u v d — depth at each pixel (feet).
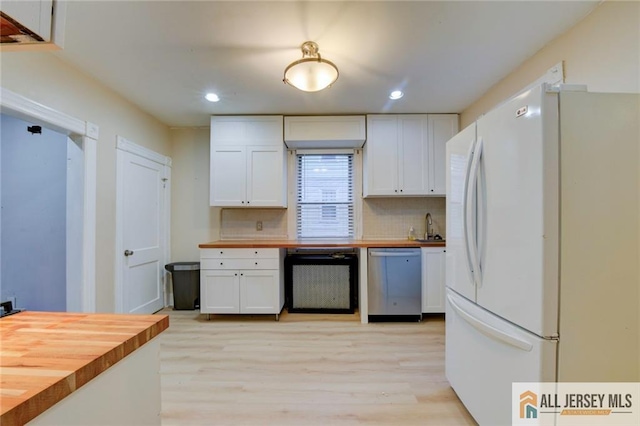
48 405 1.86
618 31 5.42
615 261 3.80
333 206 13.05
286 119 11.77
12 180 9.11
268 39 6.81
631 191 3.84
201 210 13.32
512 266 4.23
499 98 9.05
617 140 3.83
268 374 7.16
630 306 3.81
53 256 9.01
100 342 2.54
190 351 8.43
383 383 6.77
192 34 6.60
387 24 6.30
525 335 4.00
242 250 10.94
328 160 13.11
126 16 5.97
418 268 10.78
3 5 1.76
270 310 10.89
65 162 9.06
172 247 13.21
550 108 3.74
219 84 9.07
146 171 11.36
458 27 6.42
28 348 2.41
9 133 9.10
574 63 6.38
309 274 11.89
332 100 10.39
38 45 2.17
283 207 12.37
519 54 7.51
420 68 8.18
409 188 11.69
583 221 3.77
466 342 5.53
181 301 12.29
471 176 5.09
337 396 6.28
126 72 8.29
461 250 5.67
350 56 7.55
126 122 10.18
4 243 9.09
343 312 11.81
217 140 11.75
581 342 3.76
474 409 5.24
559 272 3.74
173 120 12.35
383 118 11.70
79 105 8.12
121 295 9.78
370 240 12.57
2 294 9.04
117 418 2.53
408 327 10.28
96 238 8.70
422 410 5.82
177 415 5.69
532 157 3.87
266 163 11.78
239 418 5.60
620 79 5.41
